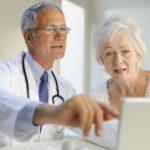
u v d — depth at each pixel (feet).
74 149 1.73
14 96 2.18
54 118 1.57
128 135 1.35
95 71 10.66
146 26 9.78
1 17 6.07
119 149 1.37
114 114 1.42
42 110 1.75
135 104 1.31
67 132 8.72
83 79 10.63
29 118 1.85
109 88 4.34
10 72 4.28
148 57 9.70
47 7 4.42
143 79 4.14
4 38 6.20
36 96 4.34
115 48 3.75
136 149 1.38
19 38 6.63
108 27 3.81
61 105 1.52
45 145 2.54
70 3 9.86
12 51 6.44
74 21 10.33
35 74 4.48
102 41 3.82
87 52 10.79
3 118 2.08
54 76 4.75
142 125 1.34
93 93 4.40
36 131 2.03
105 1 10.52
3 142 3.93
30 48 4.50
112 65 3.83
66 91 4.82
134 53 3.83
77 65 10.50
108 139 2.85
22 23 4.59
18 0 6.53
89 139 3.04
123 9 10.24
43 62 4.50
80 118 1.39
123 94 4.22
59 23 4.36
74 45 10.44
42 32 4.27
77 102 1.44
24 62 4.49
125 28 3.75
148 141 1.36
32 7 4.50
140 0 9.89
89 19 10.86
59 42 4.33
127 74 3.84
